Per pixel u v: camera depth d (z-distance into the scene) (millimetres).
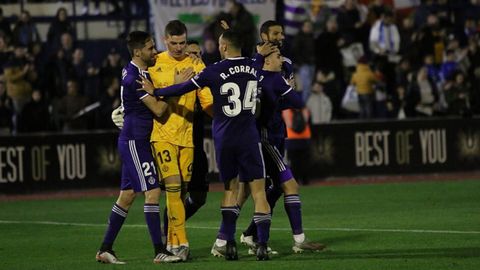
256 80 30453
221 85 30031
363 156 62656
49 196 57062
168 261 30125
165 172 30547
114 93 62094
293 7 68062
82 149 59062
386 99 66188
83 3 69500
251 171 30328
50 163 58438
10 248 35125
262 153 31594
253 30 63750
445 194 51062
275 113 32000
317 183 60375
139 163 30266
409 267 28328
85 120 61844
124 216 30828
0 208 50594
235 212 30719
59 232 39562
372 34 67312
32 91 62469
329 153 62219
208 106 31094
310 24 65938
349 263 29312
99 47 67562
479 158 64438
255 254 31797
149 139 30547
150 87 29859
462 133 64125
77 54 64000
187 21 65562
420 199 48938
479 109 67312
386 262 29344
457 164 63969
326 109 65125
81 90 63500
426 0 71438
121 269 29219
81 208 49406
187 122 30859
